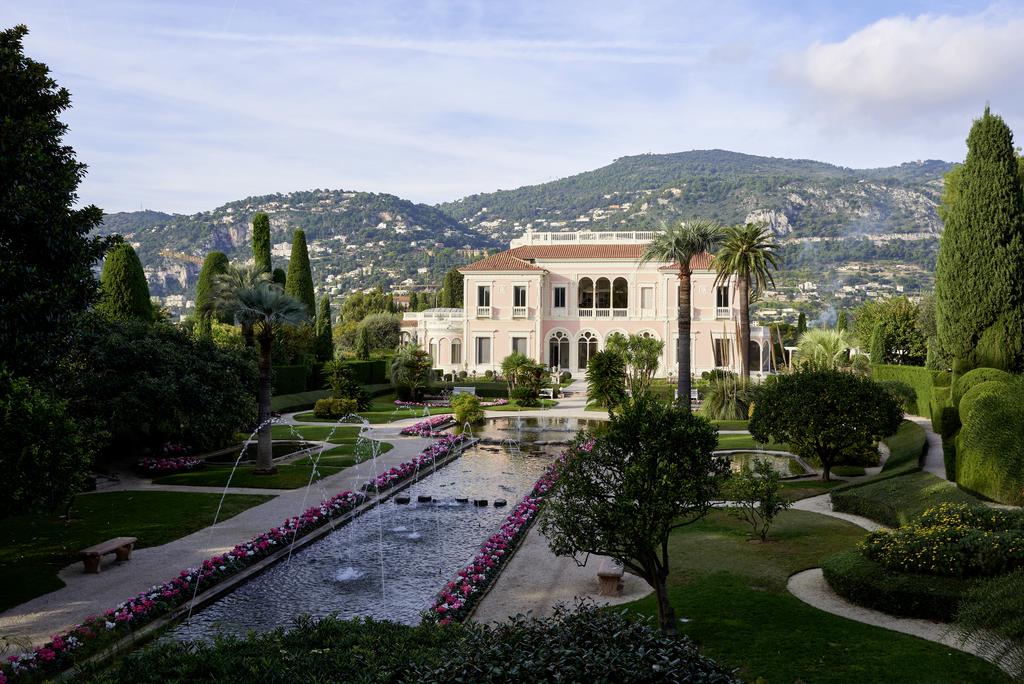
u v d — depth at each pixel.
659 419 12.36
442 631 10.45
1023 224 27.28
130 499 23.14
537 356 72.31
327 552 18.28
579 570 16.62
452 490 25.73
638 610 13.83
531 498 23.05
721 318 70.62
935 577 13.32
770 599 14.11
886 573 13.71
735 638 12.12
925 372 40.66
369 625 10.61
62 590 15.06
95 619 12.79
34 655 11.32
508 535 18.39
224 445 34.00
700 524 20.19
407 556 17.98
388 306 122.44
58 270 17.36
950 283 28.39
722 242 48.50
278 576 16.48
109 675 8.99
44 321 16.27
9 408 13.54
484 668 7.44
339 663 8.52
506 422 45.03
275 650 9.06
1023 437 18.30
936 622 12.80
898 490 21.25
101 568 16.48
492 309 72.88
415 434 39.06
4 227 16.11
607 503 12.10
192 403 28.56
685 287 41.97
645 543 11.92
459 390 59.59
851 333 68.81
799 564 16.50
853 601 13.94
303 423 44.09
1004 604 8.59
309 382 57.38
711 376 58.56
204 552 17.70
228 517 21.02
